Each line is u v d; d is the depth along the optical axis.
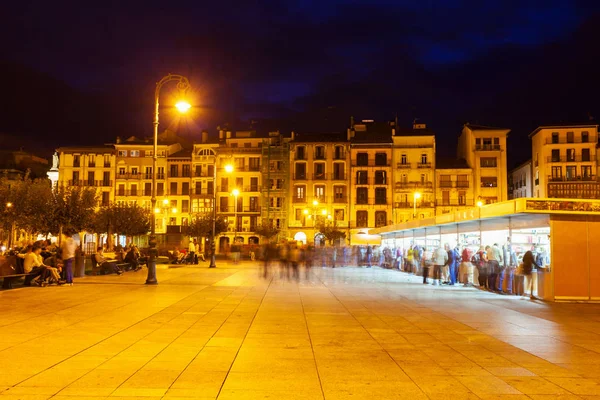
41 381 6.62
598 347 9.23
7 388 6.29
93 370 7.23
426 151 82.62
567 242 16.77
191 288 19.81
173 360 7.90
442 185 81.88
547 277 16.78
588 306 15.50
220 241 85.88
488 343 9.52
